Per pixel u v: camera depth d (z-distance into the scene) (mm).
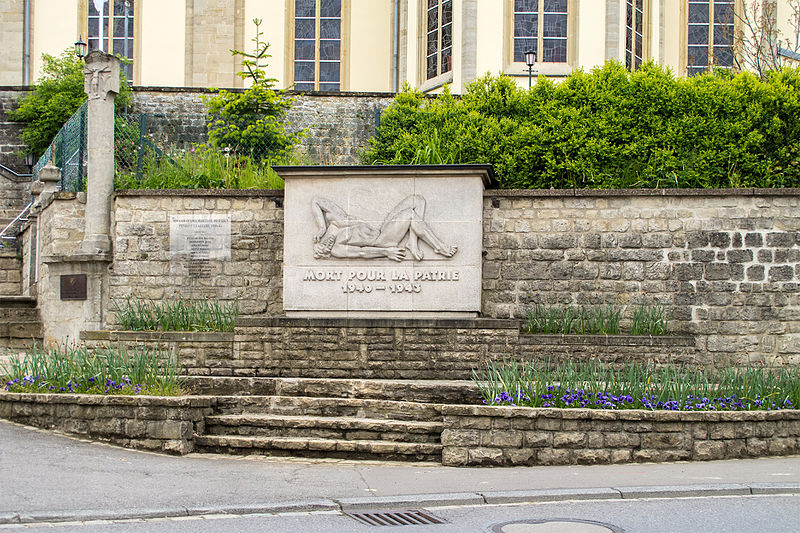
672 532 8102
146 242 17375
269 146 19719
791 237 16078
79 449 11516
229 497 9414
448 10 28594
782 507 9039
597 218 16438
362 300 15938
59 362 13586
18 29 32062
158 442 11852
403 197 15969
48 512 8641
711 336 16125
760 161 16984
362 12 32469
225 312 16672
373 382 13508
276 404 13070
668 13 30969
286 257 16125
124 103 26047
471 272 15789
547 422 11445
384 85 32312
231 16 32219
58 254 17875
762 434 11789
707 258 16203
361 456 11891
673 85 17469
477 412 11438
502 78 18562
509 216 16578
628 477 10438
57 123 26688
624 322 16281
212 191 17281
